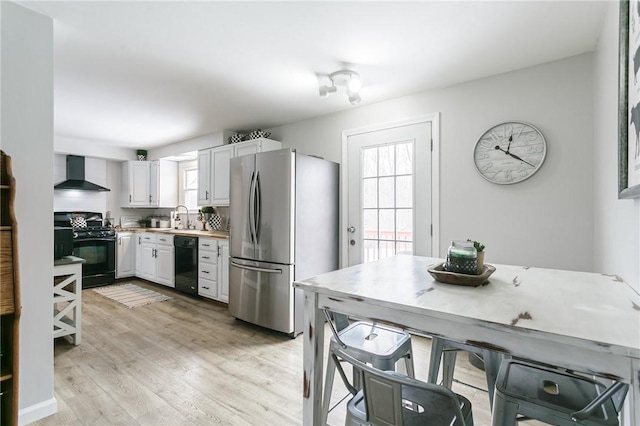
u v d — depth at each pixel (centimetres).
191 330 301
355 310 110
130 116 365
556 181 227
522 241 240
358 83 246
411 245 296
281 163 290
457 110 271
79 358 240
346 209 338
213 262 385
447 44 209
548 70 231
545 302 99
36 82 171
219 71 250
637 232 120
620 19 127
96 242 479
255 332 298
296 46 212
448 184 275
